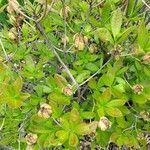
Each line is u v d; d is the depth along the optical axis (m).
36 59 0.50
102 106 0.42
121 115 0.41
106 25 0.43
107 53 0.45
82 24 0.46
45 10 0.40
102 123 0.39
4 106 0.44
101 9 0.46
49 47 0.46
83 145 0.50
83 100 0.47
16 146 0.47
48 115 0.39
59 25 0.48
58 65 0.48
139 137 0.46
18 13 0.44
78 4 0.49
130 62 0.45
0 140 0.45
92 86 0.43
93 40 0.48
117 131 0.45
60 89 0.42
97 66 0.46
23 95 0.40
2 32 0.49
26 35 0.48
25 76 0.44
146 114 0.45
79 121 0.39
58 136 0.39
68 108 0.45
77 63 0.44
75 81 0.42
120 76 0.45
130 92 0.43
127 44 0.45
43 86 0.43
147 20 0.50
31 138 0.41
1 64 0.41
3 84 0.39
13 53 0.47
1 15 0.63
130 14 0.48
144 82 0.43
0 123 0.45
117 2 0.49
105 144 0.45
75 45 0.42
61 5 0.48
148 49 0.41
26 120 0.45
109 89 0.41
